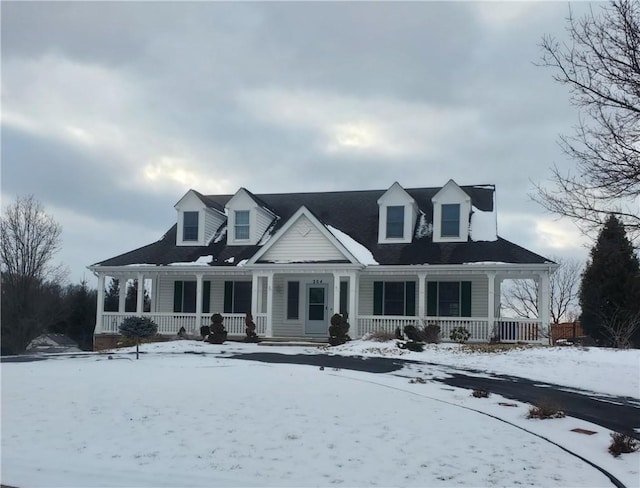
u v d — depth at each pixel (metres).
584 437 8.95
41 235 43.75
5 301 41.09
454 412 10.26
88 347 42.03
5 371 15.09
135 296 43.16
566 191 9.84
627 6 8.85
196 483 6.57
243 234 27.27
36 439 8.37
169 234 29.39
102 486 6.51
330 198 29.83
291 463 7.25
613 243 10.04
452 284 24.53
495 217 25.94
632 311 22.75
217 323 23.58
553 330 29.94
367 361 17.77
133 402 10.64
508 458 7.62
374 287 25.41
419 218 26.67
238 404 10.43
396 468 7.09
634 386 14.46
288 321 25.92
